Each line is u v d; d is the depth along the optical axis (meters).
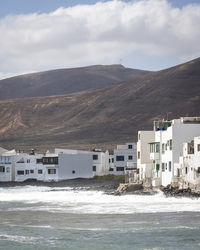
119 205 153.50
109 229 107.62
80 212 137.88
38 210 145.62
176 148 189.25
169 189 184.62
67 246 91.62
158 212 132.38
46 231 106.94
